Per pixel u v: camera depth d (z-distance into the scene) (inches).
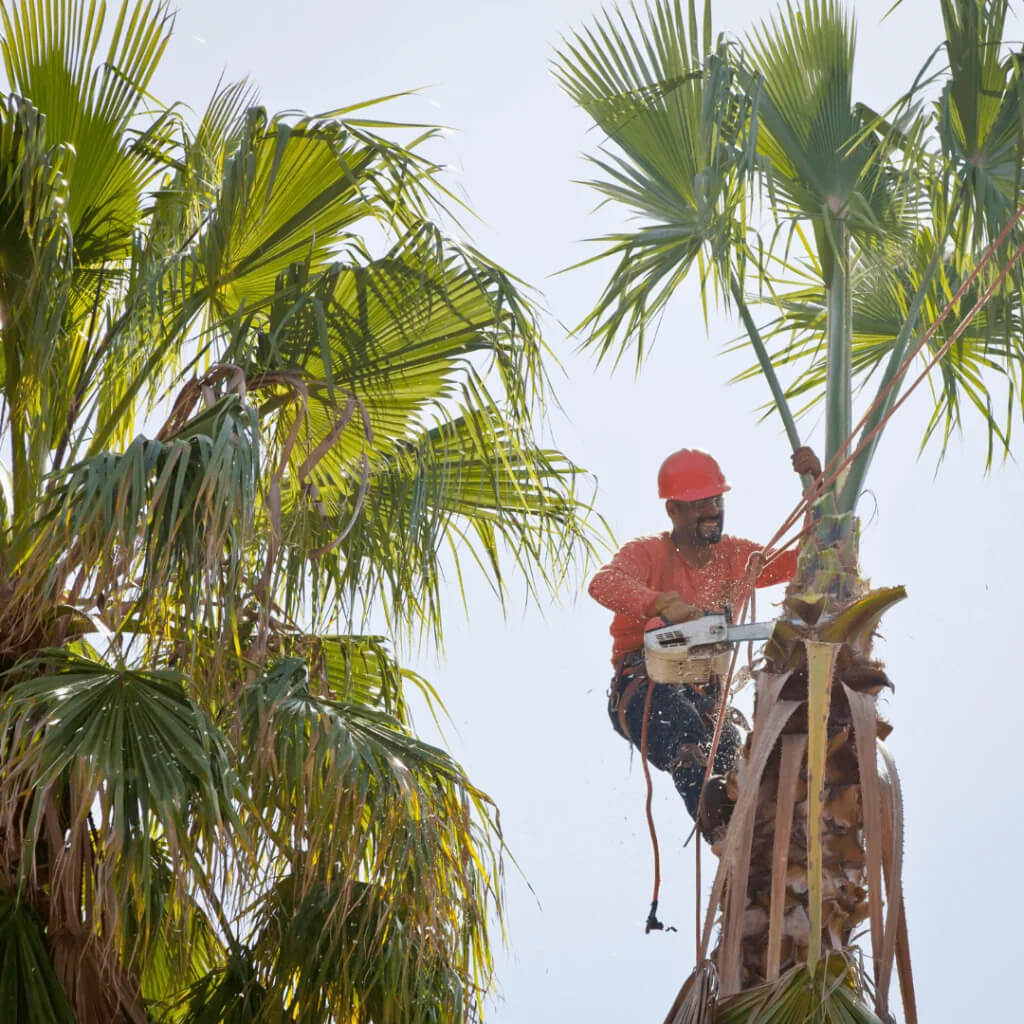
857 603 348.2
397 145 423.2
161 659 403.2
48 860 388.8
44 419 412.5
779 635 353.4
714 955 342.0
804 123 413.1
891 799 341.4
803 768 344.5
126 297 428.5
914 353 364.2
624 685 417.7
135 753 343.0
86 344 438.9
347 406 382.6
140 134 440.1
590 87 437.1
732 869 340.5
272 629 430.9
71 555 366.9
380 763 374.3
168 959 422.6
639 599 401.1
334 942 378.6
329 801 363.3
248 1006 398.9
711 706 406.6
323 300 419.8
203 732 348.5
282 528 429.7
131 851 332.8
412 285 426.0
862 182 416.8
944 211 389.4
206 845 343.3
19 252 412.2
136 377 430.9
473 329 435.5
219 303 446.3
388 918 391.9
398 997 386.6
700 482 427.2
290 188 435.2
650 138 430.6
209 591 353.7
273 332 425.7
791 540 364.8
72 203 436.8
